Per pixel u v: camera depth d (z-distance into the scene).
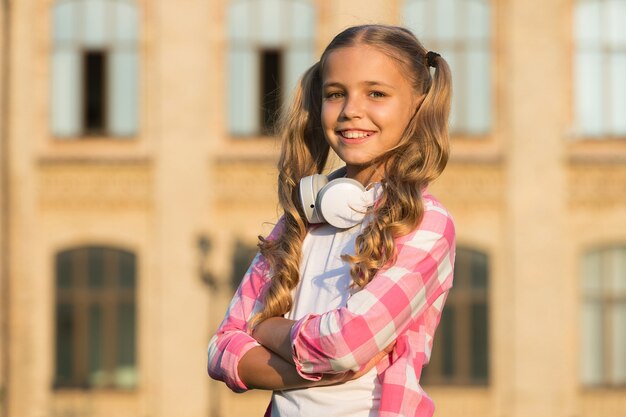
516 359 30.12
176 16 30.25
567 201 30.20
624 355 30.23
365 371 3.55
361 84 3.73
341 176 4.07
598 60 30.30
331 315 3.50
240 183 30.19
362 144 3.74
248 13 30.27
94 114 30.38
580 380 30.23
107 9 30.34
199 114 30.25
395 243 3.58
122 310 30.25
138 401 30.06
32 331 30.06
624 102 30.25
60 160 30.08
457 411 30.08
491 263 30.23
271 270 3.87
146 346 30.09
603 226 30.27
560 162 30.25
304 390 3.60
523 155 30.23
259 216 30.17
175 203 30.17
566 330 30.14
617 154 30.19
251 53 30.27
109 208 30.19
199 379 30.02
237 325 3.88
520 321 30.12
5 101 30.23
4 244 30.06
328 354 3.46
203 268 30.02
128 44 30.34
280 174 4.08
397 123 3.75
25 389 29.97
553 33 30.25
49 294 30.08
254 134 30.31
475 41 30.27
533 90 30.23
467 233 30.20
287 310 3.75
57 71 30.36
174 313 30.03
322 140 4.13
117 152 30.25
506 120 30.20
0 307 30.02
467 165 30.14
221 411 29.94
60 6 30.36
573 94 30.30
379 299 3.49
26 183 30.12
